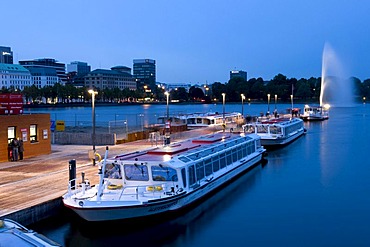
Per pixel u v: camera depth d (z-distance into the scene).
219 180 33.50
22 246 15.01
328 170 44.41
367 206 30.33
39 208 22.83
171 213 25.59
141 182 26.19
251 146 45.56
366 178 40.16
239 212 29.00
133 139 55.50
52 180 28.78
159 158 27.61
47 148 41.94
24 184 27.53
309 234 24.72
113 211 22.86
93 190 25.25
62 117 119.81
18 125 38.22
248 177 40.66
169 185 26.22
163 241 23.88
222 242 23.62
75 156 40.12
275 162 49.69
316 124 111.12
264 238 24.17
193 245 23.23
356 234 24.67
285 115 116.50
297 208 29.89
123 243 23.53
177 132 67.94
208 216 28.06
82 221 23.69
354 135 81.44
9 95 39.31
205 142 38.91
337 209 29.66
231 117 89.75
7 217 20.77
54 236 22.98
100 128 69.25
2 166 34.22
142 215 23.92
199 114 89.81
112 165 26.64
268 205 30.70
